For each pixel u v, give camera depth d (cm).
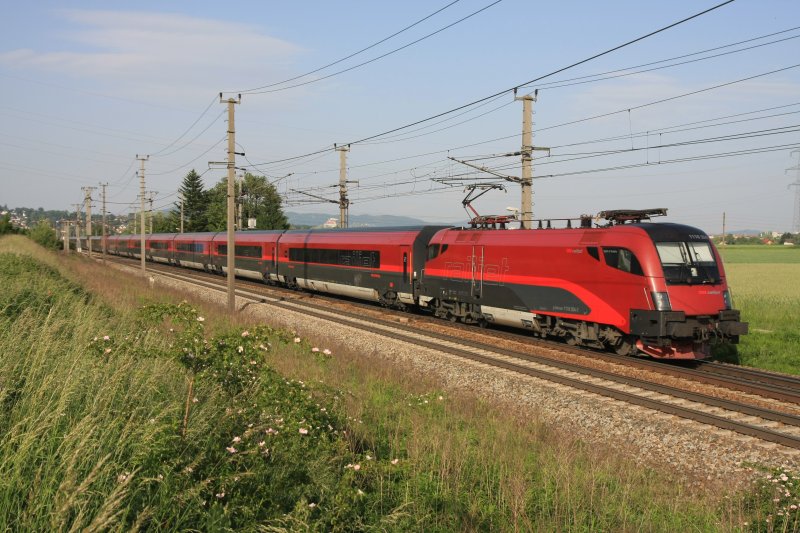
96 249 10219
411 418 995
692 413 1046
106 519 410
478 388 1330
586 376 1359
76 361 653
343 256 2858
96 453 500
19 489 447
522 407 1173
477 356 1542
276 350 1452
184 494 486
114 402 620
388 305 2642
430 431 908
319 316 2294
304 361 1362
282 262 3469
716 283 1509
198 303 2611
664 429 988
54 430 514
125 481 441
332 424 720
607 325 1597
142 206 4344
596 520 669
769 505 704
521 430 978
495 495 721
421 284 2336
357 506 608
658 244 1494
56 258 4178
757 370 1483
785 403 1178
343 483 604
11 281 1467
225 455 561
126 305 1828
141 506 469
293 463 620
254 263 3825
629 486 766
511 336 1886
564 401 1162
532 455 870
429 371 1470
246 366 677
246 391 678
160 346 862
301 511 528
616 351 1630
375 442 872
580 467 829
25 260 2170
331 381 1221
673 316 1439
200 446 581
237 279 4294
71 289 1814
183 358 636
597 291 1591
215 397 676
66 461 469
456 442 870
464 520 636
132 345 703
